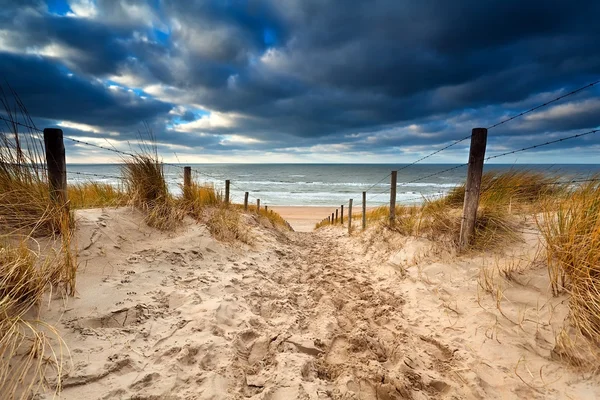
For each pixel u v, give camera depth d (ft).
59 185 10.52
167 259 12.15
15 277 6.89
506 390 6.47
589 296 7.59
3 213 9.09
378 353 8.18
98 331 7.18
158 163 15.42
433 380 6.88
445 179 183.11
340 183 188.24
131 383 5.85
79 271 9.17
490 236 13.15
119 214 13.39
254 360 7.47
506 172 17.92
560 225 9.68
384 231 21.20
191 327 8.05
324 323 9.71
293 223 81.41
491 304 9.61
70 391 5.45
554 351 7.24
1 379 5.19
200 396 5.78
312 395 6.11
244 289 11.68
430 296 11.40
